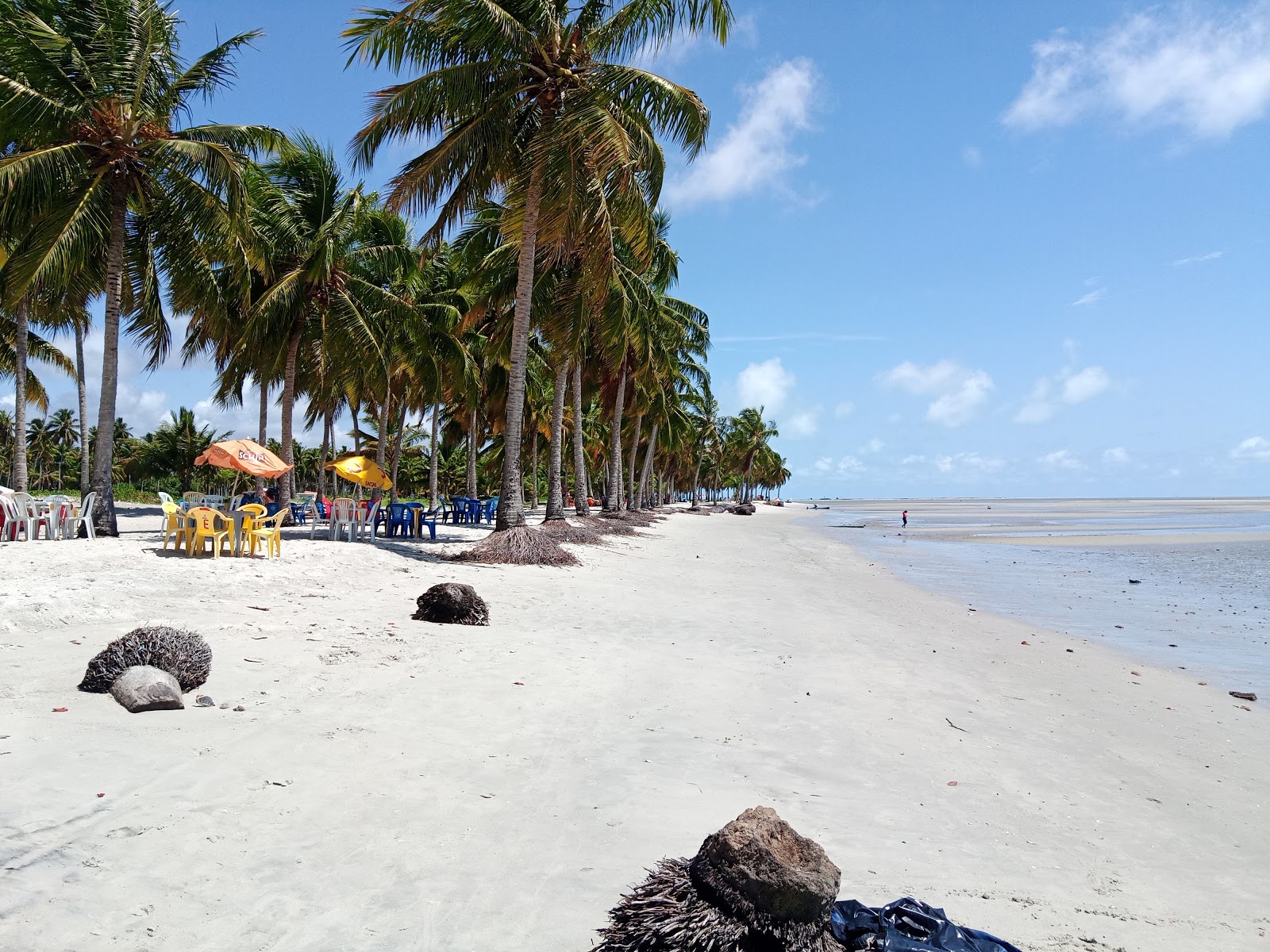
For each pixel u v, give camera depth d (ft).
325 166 67.41
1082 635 45.55
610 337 72.49
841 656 33.60
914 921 10.90
